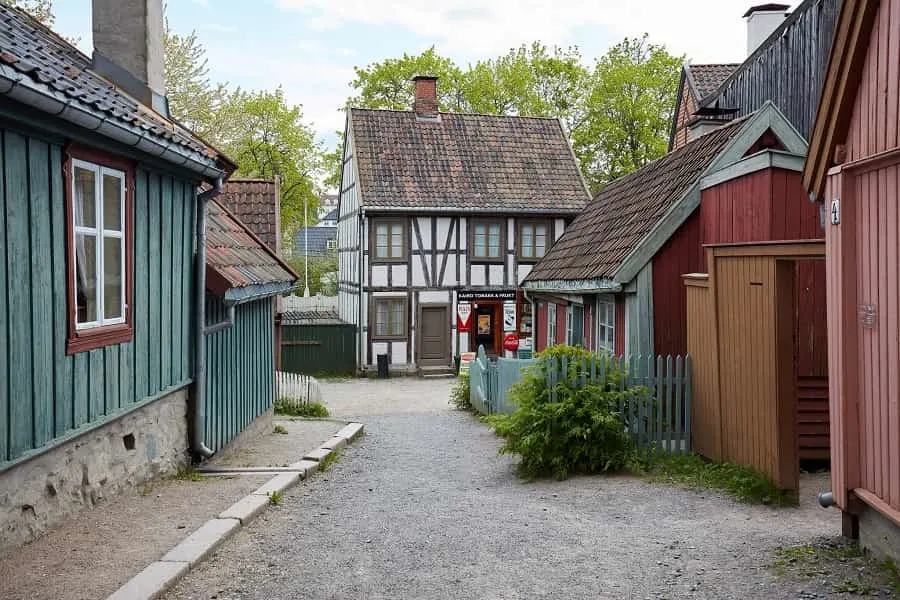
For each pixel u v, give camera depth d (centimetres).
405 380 2839
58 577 519
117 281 738
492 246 2988
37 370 584
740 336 866
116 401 733
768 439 802
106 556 566
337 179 4684
